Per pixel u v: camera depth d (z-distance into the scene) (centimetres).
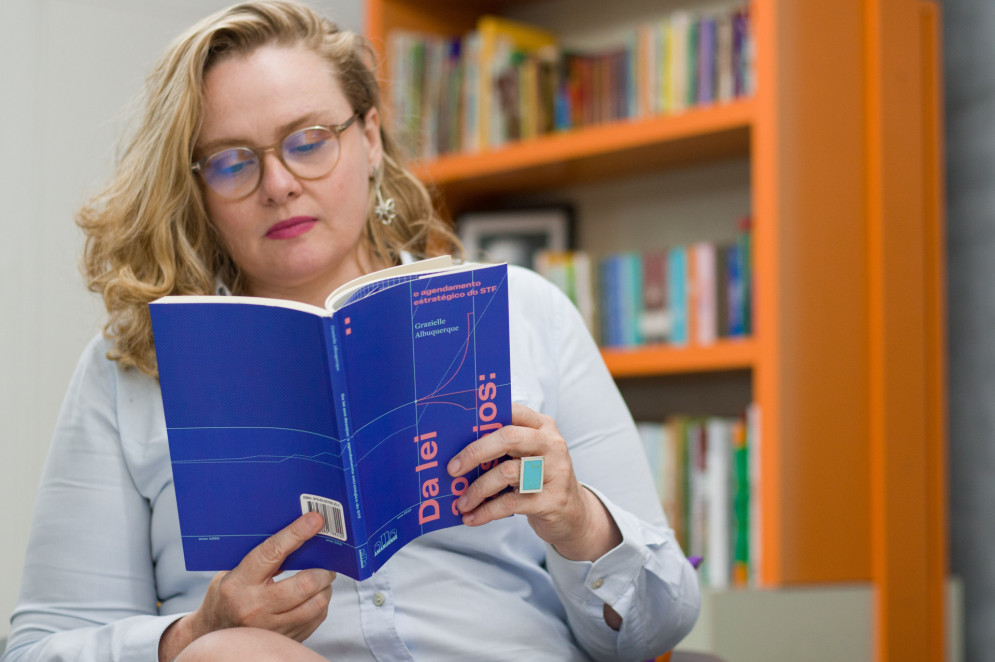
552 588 126
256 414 90
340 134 120
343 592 113
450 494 99
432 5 305
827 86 228
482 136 276
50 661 104
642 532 116
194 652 91
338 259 123
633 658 122
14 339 280
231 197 118
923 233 238
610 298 256
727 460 231
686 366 237
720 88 234
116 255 125
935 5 245
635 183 283
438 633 113
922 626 230
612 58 255
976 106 269
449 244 148
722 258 238
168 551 118
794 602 215
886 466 227
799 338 220
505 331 98
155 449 117
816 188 225
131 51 299
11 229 282
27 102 286
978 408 264
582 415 128
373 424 91
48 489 117
